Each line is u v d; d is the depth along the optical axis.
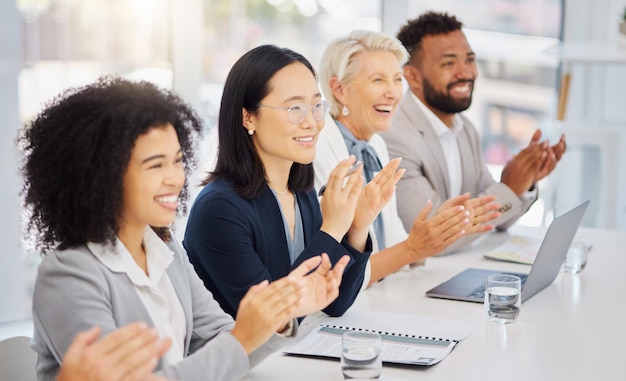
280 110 2.44
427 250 2.81
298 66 2.48
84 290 1.83
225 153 2.50
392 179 2.55
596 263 3.14
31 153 1.85
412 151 3.49
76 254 1.86
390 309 2.56
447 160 3.73
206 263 2.45
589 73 5.52
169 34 4.23
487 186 3.88
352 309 2.54
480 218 3.00
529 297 2.68
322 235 2.42
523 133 5.52
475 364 2.09
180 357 2.02
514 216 3.60
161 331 1.97
